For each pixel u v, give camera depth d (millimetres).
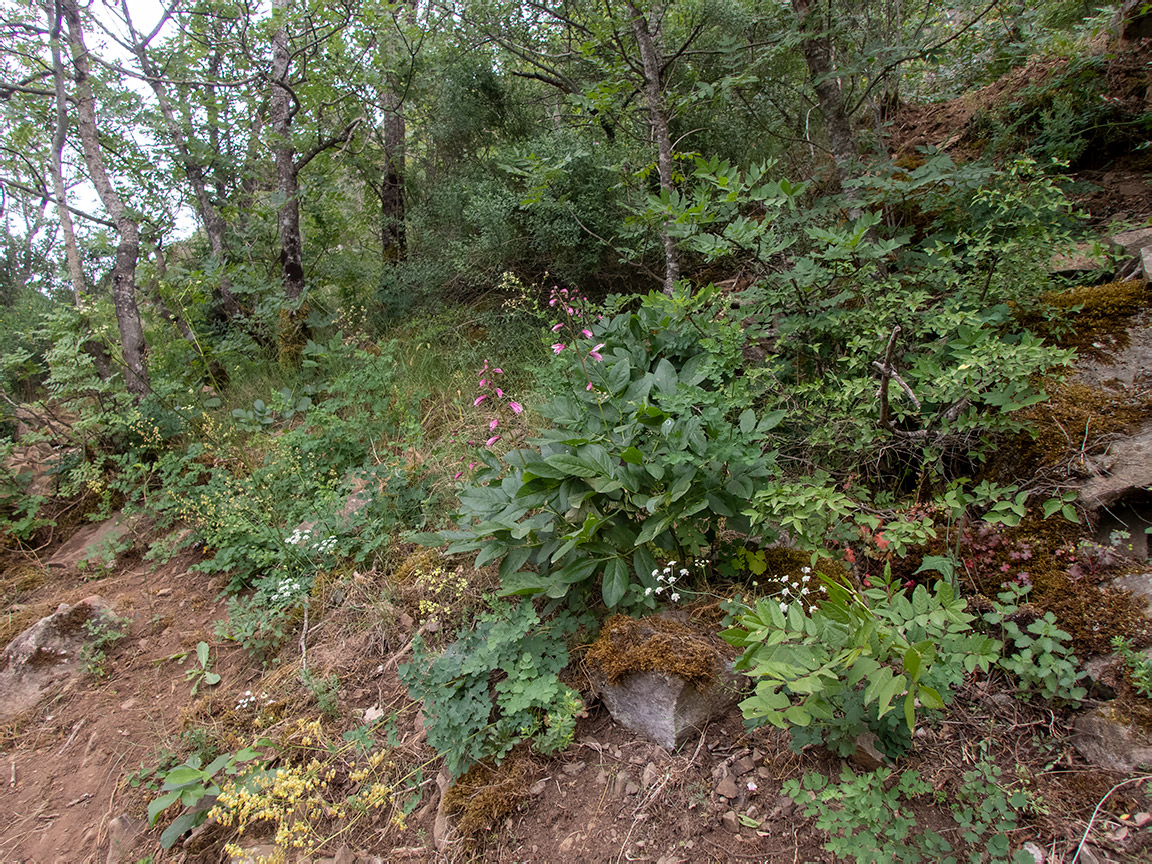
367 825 2383
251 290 6980
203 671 3383
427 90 7504
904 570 2551
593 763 2326
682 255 5402
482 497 3031
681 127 5680
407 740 2652
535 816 2221
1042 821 1791
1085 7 5082
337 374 6105
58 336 5594
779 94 5668
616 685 2381
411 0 7836
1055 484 2447
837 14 4199
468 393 5113
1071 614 2148
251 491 4367
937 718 2092
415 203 7992
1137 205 3824
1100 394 2609
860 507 2535
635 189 5461
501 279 5957
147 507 5035
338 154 8055
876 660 1779
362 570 3725
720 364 3102
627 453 2623
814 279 3109
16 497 5426
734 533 2943
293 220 7539
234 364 7234
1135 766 1812
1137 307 2818
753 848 1949
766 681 1791
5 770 3094
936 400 2584
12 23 6500
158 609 4016
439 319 6309
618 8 5004
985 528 2477
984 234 3094
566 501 2689
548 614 2842
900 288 2965
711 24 5754
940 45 3904
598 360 3133
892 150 5367
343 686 3010
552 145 5555
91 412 5426
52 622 3715
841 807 1910
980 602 2293
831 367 3277
